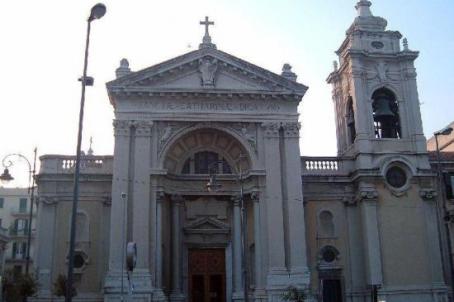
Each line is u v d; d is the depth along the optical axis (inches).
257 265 1107.3
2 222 2380.7
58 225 1196.5
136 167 1108.5
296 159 1159.0
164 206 1170.6
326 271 1231.5
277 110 1181.7
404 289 1182.3
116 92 1130.0
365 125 1273.4
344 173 1283.2
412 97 1306.6
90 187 1218.0
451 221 1275.8
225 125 1168.2
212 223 1213.7
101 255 1181.7
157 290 1057.5
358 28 1331.2
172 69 1156.5
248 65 1181.7
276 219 1117.7
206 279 1197.7
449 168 1338.6
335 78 1438.2
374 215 1221.7
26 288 970.7
